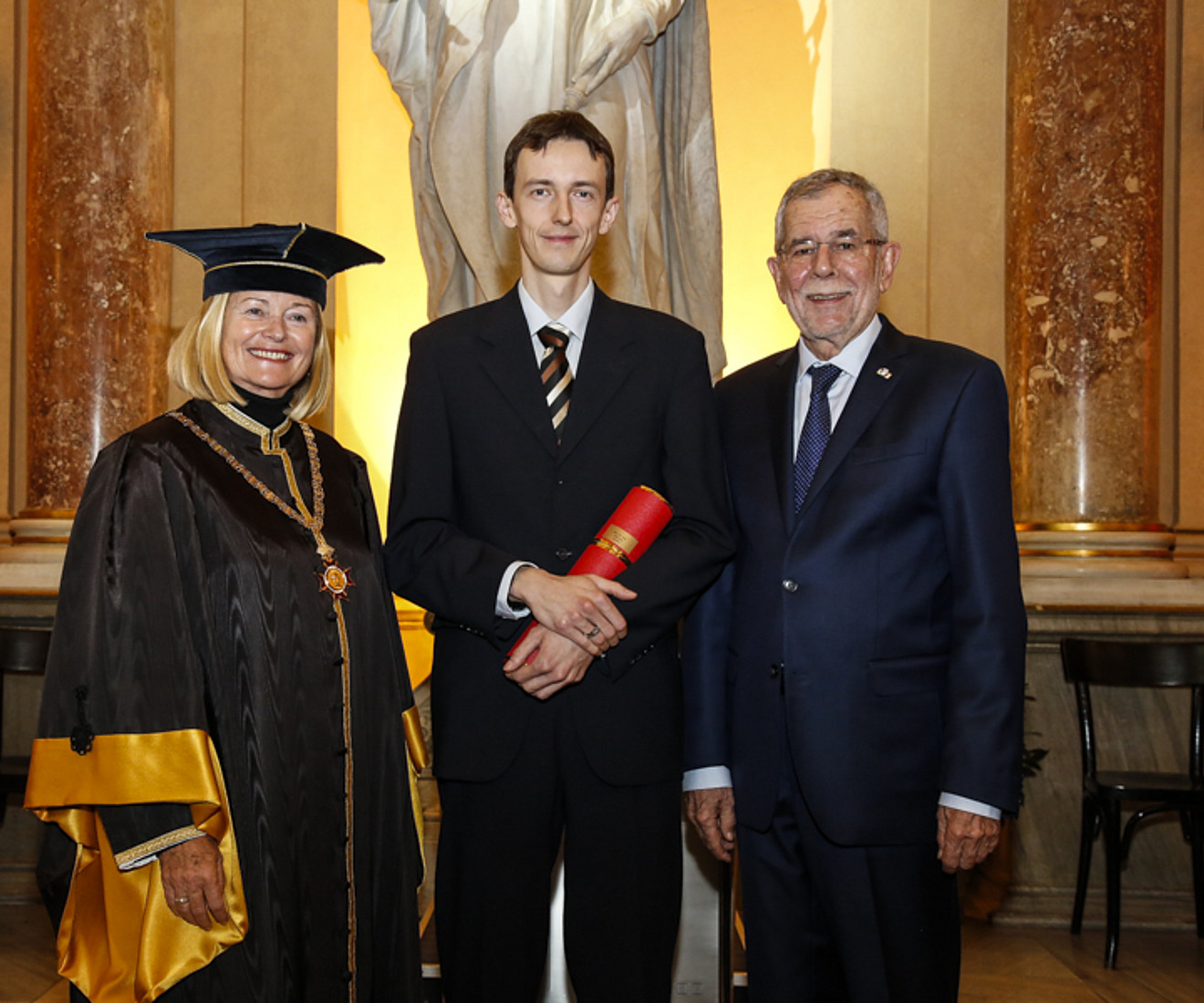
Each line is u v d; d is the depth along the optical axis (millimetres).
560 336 2379
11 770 4242
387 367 6113
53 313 5176
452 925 2256
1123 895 4602
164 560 2162
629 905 2229
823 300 2373
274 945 2111
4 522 5590
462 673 2285
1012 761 2168
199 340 2346
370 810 2283
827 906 2270
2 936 4348
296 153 6000
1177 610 4594
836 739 2230
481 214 4266
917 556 2281
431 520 2309
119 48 5242
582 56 4227
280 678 2178
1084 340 5043
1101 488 5016
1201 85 5531
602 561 2195
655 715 2277
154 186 5328
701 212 4543
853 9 5980
